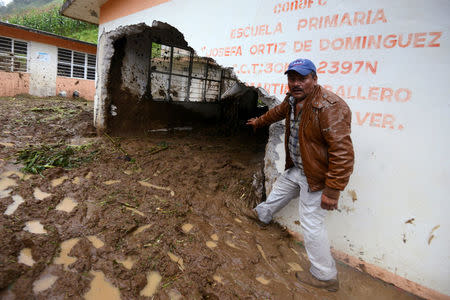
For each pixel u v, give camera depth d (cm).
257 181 364
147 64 678
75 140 581
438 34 204
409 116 221
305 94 212
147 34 655
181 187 398
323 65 263
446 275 217
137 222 298
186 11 398
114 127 654
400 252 236
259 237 300
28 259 227
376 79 234
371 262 253
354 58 244
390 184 235
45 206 307
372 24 233
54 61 1336
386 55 228
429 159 215
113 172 426
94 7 623
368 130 242
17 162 414
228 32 344
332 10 253
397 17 221
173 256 255
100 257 240
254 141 761
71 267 224
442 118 207
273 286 233
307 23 271
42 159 432
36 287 201
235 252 270
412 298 231
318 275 238
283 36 290
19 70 1248
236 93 950
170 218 314
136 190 373
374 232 248
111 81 623
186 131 791
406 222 231
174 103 759
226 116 923
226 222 322
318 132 206
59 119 750
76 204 322
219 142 714
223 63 353
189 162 506
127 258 244
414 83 217
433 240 220
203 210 344
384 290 240
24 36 1216
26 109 849
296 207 303
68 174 401
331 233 274
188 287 219
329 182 200
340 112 198
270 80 304
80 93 1454
